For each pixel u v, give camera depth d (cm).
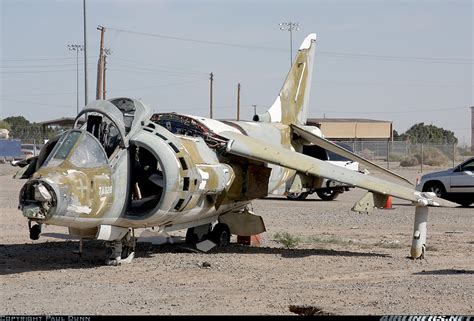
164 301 1149
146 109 1537
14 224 2252
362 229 2248
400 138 11181
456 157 7531
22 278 1354
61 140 1394
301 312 1066
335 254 1708
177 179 1499
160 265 1523
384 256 1688
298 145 2228
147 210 1512
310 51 2328
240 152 1714
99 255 1658
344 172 1744
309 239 1961
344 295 1210
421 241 1641
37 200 1280
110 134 1487
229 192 1752
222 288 1270
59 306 1106
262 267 1513
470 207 3155
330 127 9206
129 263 1541
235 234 1881
